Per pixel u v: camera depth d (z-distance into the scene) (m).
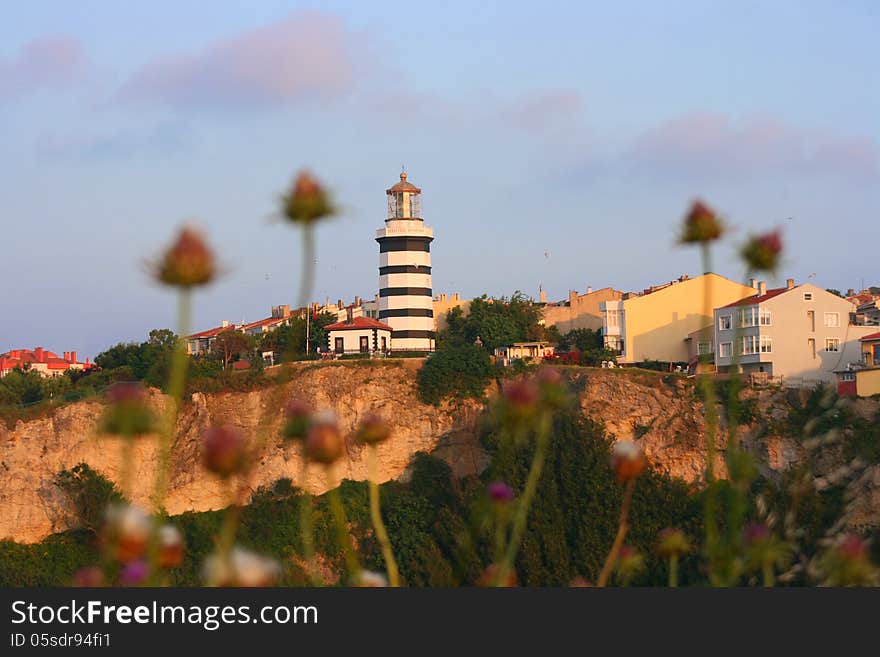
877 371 88.75
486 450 99.75
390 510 91.94
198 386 102.12
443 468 100.31
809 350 109.94
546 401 8.10
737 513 8.02
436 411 103.44
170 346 116.94
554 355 123.94
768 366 108.75
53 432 98.00
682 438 93.50
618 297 143.62
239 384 102.94
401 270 124.81
